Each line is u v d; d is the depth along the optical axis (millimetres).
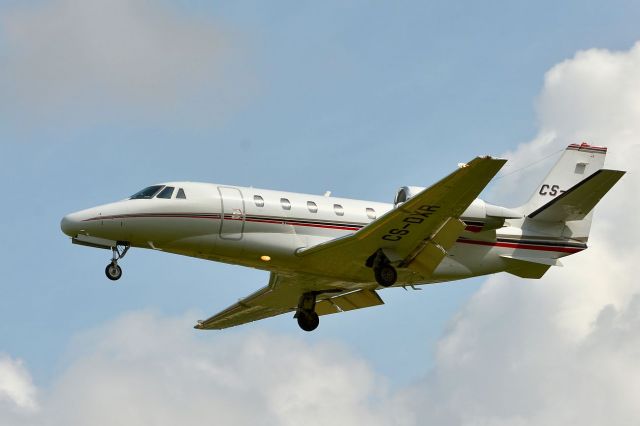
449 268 99188
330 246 89938
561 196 99938
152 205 89812
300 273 95188
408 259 92500
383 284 91125
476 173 81000
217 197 91000
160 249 91625
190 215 90125
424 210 85750
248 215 91312
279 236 92250
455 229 88562
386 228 87875
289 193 94688
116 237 89625
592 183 97625
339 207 95438
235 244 91312
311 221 93562
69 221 89188
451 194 83750
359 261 92500
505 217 94500
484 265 100750
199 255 92188
